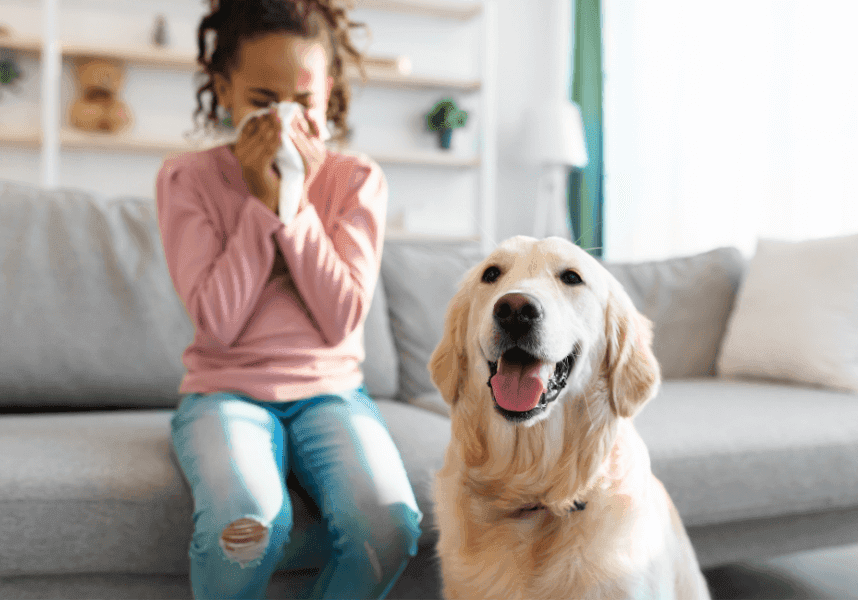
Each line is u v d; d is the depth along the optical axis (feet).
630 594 2.95
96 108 12.69
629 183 13.70
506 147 16.21
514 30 16.07
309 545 3.35
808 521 4.81
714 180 11.68
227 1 3.99
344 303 3.71
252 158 3.71
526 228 16.38
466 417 3.53
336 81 4.59
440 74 15.58
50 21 12.24
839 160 9.42
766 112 10.68
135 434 4.01
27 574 3.14
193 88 13.66
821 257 6.38
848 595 5.38
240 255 3.56
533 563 3.15
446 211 15.55
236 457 2.99
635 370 3.43
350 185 4.23
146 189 13.64
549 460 3.31
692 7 12.16
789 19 10.27
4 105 12.74
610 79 14.34
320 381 3.68
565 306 3.27
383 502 3.06
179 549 3.29
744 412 4.91
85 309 4.87
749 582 5.62
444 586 3.41
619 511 3.11
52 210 5.10
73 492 3.15
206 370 3.65
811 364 5.99
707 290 7.13
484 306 3.44
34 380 4.68
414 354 5.96
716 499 4.30
